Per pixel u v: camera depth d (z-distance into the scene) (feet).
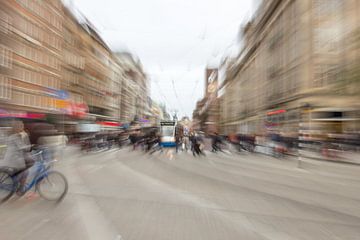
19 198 23.39
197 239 15.60
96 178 35.27
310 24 99.40
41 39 121.19
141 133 97.45
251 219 19.40
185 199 24.76
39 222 17.81
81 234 15.97
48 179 22.88
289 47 117.60
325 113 96.22
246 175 40.75
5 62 98.63
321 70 95.86
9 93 100.48
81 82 168.45
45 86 123.44
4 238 15.28
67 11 147.84
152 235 16.02
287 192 29.12
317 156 72.02
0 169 22.16
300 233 16.93
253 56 176.35
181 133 111.04
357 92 57.88
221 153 87.30
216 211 21.17
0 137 33.83
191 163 56.24
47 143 44.83
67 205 21.77
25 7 110.01
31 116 92.38
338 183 35.86
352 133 80.94
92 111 185.16
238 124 222.28
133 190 28.07
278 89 129.59
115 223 17.88
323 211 21.91
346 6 84.23
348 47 61.98
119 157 67.26
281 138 74.95
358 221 19.53
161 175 38.96
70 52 152.66
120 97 256.93
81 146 83.76
